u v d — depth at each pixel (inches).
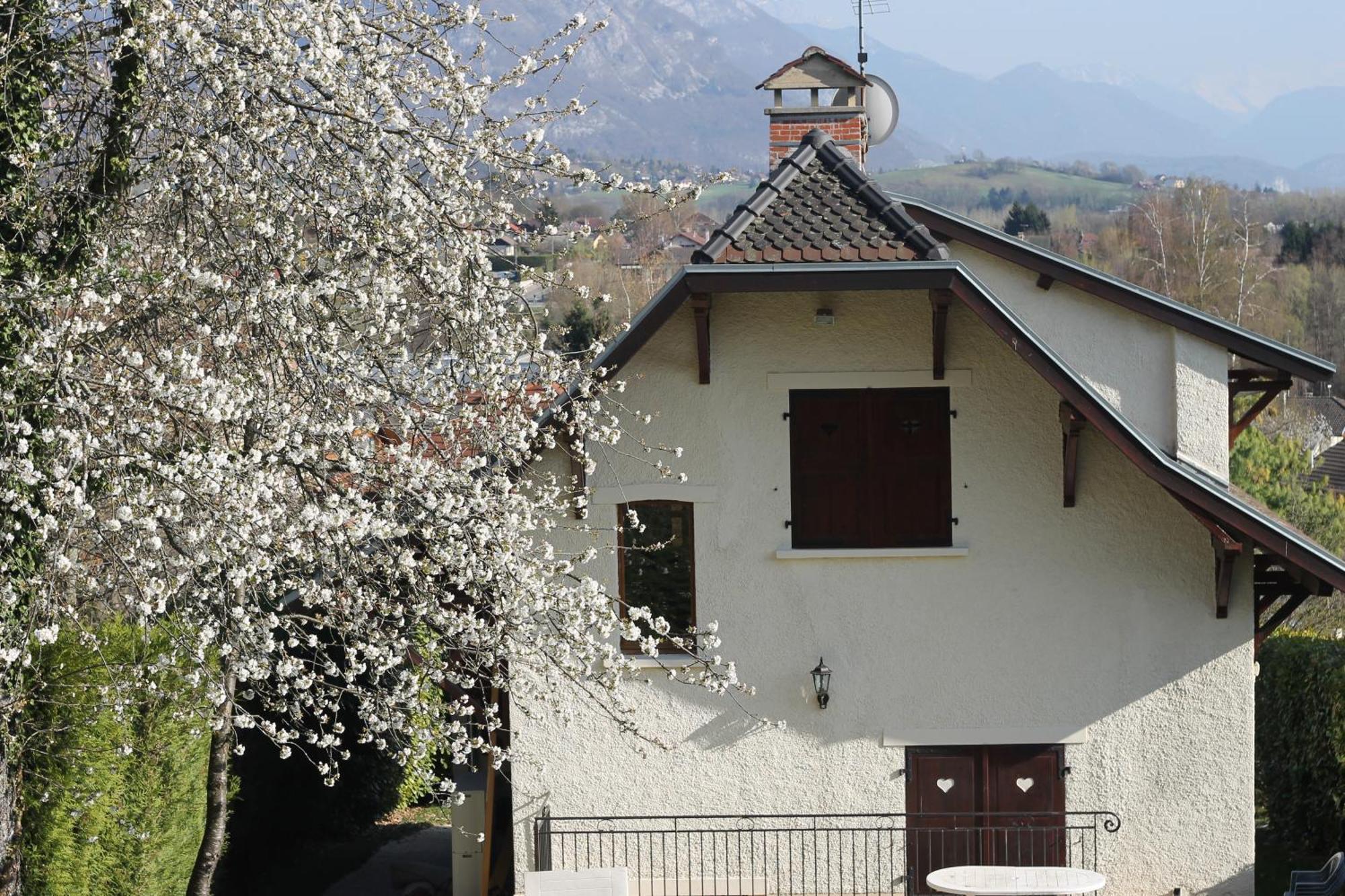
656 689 527.8
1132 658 520.7
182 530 338.0
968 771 526.6
